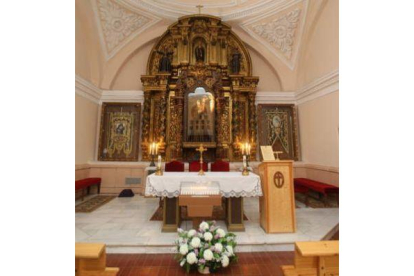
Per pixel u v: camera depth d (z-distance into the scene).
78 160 5.93
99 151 6.75
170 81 7.15
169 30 7.19
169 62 7.07
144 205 5.18
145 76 6.83
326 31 5.75
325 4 5.72
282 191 3.51
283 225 3.46
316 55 6.25
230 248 2.52
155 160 6.78
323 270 1.81
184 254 2.44
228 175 3.64
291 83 7.48
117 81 7.34
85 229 3.58
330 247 1.82
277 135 7.20
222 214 4.52
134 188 6.48
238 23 7.29
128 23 6.86
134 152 6.88
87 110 6.34
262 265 2.69
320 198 5.74
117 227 3.67
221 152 6.85
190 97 6.90
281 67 7.55
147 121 6.83
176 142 6.82
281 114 7.31
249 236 3.33
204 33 7.28
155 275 2.46
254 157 6.93
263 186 3.61
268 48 7.53
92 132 6.64
